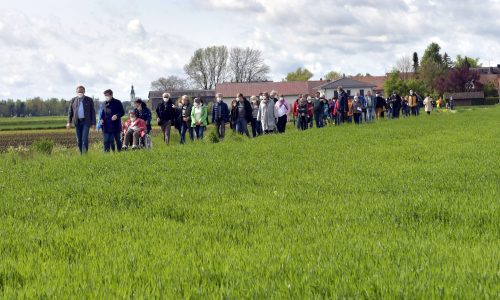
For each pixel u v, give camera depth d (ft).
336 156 61.52
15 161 66.95
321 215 29.84
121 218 29.63
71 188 40.01
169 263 20.44
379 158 59.41
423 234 25.61
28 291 17.29
